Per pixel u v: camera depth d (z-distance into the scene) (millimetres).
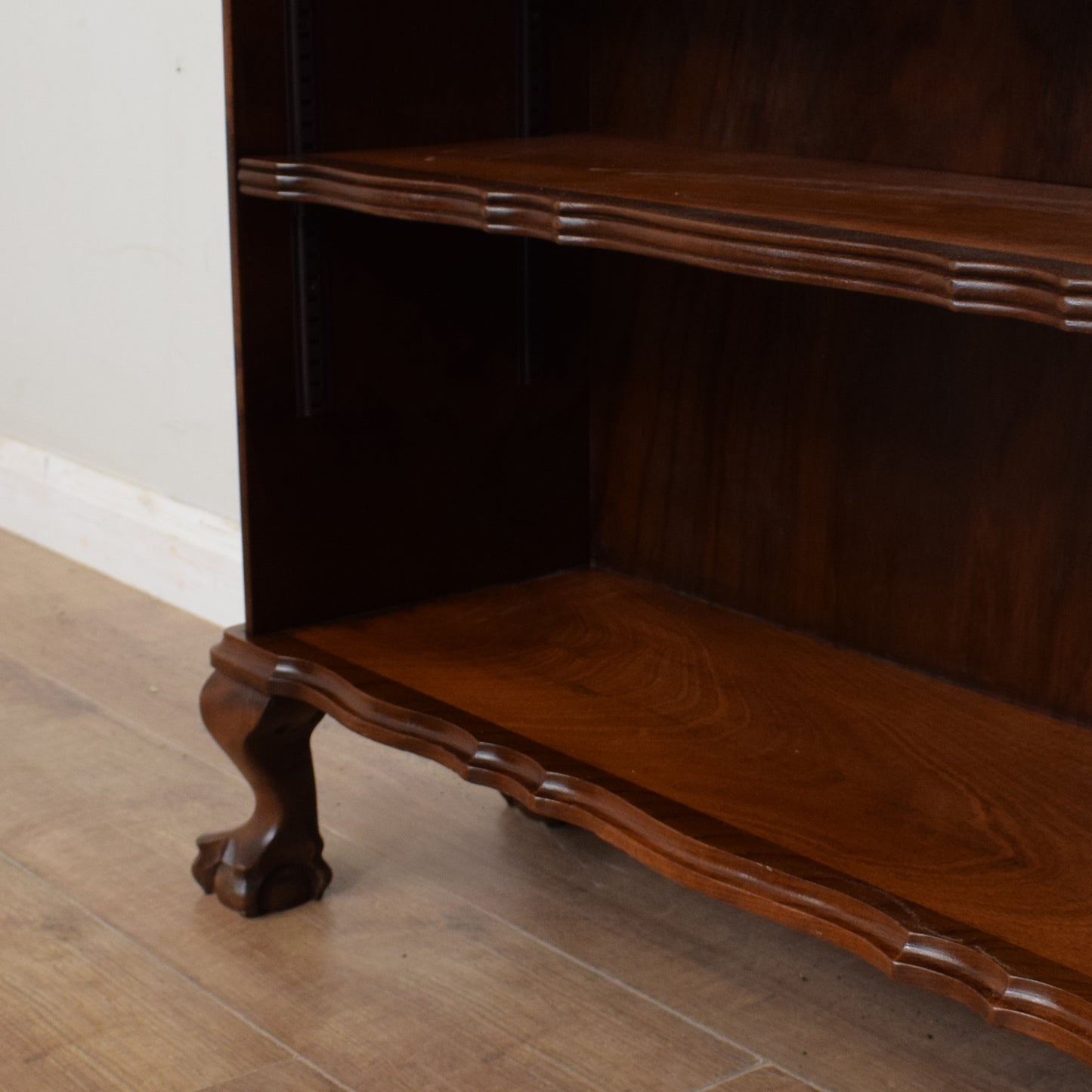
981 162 1286
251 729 1386
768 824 1117
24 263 2451
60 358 2428
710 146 1468
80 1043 1255
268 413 1371
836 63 1362
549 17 1504
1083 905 1018
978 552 1354
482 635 1460
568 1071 1225
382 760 1789
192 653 2098
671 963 1382
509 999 1322
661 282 1537
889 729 1290
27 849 1565
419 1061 1236
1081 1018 912
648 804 1137
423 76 1419
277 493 1396
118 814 1643
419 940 1413
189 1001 1314
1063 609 1304
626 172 1259
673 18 1468
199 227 2072
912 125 1324
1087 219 1047
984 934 978
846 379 1416
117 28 2119
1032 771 1219
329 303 1385
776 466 1488
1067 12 1206
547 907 1473
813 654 1449
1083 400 1254
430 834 1613
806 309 1429
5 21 2344
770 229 989
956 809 1151
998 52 1256
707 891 1080
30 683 1977
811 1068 1232
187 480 2234
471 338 1505
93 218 2270
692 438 1552
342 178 1235
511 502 1589
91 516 2400
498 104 1489
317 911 1462
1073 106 1215
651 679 1373
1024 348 1285
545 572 1641
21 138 2379
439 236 1446
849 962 1386
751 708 1320
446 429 1510
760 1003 1321
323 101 1354
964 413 1338
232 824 1624
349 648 1407
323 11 1335
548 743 1231
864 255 944
